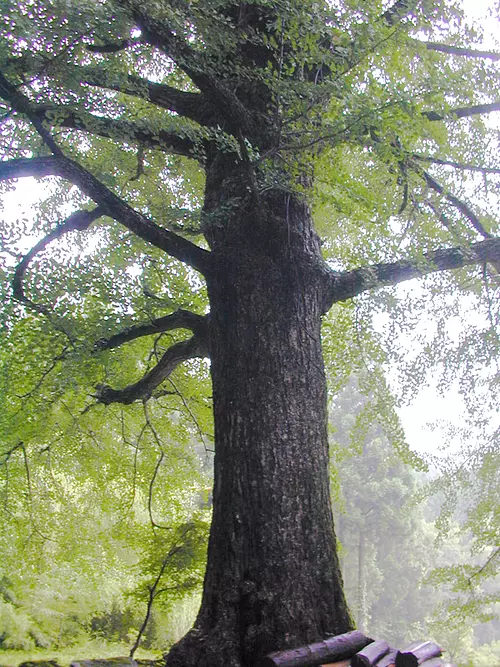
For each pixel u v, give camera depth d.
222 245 4.29
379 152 3.70
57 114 3.90
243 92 4.59
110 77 4.01
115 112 4.32
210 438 6.93
